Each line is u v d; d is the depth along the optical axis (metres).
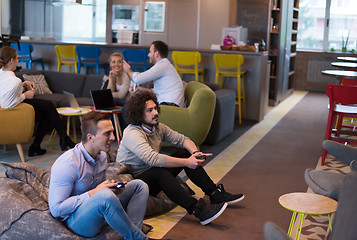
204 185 3.72
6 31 11.16
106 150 2.80
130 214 3.04
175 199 3.53
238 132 6.94
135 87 5.71
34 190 3.19
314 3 11.80
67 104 6.39
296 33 10.95
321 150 5.98
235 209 3.88
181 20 10.45
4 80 4.81
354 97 5.00
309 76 11.68
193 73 7.77
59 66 8.51
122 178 3.38
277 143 6.30
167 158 3.53
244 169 5.06
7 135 4.88
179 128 5.24
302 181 4.69
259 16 9.35
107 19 11.05
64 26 11.36
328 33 11.83
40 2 11.22
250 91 7.83
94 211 2.68
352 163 3.03
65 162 2.73
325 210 2.68
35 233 2.79
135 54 8.06
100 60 8.62
